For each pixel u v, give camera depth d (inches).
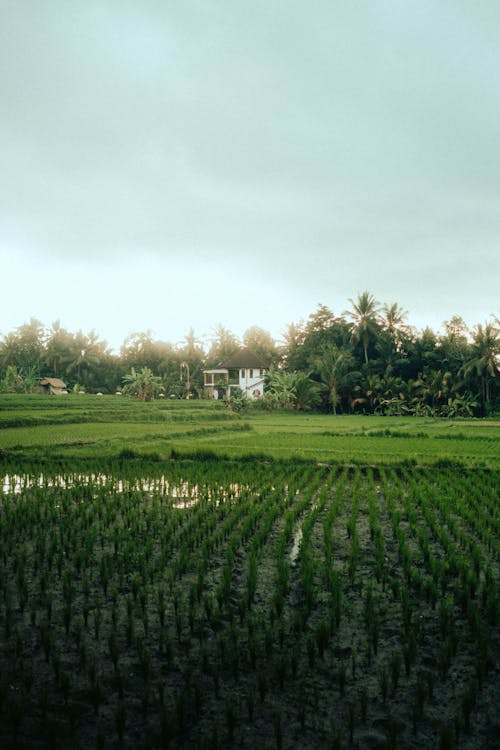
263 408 2650.1
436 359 2928.2
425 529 417.4
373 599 290.0
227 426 1454.2
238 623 265.4
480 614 276.2
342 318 3398.1
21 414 1443.2
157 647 241.9
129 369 3496.6
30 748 173.0
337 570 344.5
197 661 230.5
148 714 196.7
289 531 407.5
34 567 333.7
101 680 216.2
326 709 201.0
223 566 346.6
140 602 282.0
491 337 2598.4
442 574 311.4
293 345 3425.2
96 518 462.9
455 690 211.8
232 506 507.8
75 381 3484.3
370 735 187.2
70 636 250.1
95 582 315.9
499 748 180.7
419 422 2070.6
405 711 200.4
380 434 1373.0
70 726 188.7
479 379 2751.0
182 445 984.3
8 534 400.8
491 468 772.6
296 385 2699.3
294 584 319.9
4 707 195.6
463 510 467.2
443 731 176.7
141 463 796.6
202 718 194.5
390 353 2955.2
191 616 255.3
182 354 3472.0
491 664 227.0
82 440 979.9
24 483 624.7
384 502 548.7
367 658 235.5
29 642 244.2
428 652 240.4
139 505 521.3
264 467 779.4
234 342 3599.9
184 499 557.3
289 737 185.5
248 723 192.4
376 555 343.3
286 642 247.0
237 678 218.4
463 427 1754.4
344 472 724.0
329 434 1379.2
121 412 1624.0
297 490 614.2
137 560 348.5
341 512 499.8
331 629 255.3
